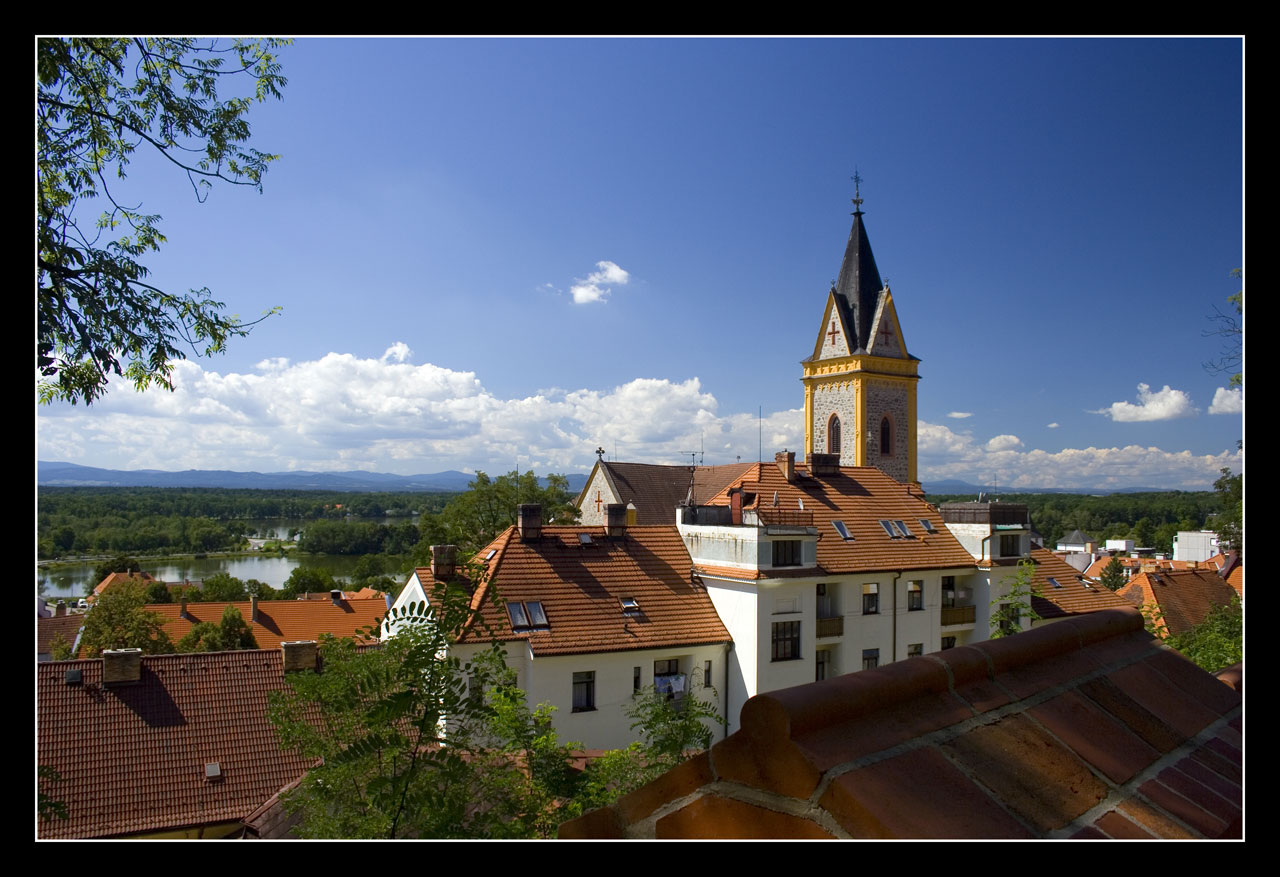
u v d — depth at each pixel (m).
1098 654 3.77
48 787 20.16
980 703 2.89
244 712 23.41
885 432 64.88
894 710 2.61
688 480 57.12
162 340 9.97
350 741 11.61
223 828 20.72
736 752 2.32
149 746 21.89
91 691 22.70
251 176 10.91
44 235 8.75
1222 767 3.02
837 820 2.07
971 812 2.23
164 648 50.62
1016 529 37.19
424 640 7.35
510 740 12.08
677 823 2.34
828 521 35.62
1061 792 2.52
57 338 9.17
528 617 27.20
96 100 9.76
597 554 30.94
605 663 27.48
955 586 37.47
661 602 30.03
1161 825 2.47
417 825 7.59
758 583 28.89
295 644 24.98
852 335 64.62
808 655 30.41
